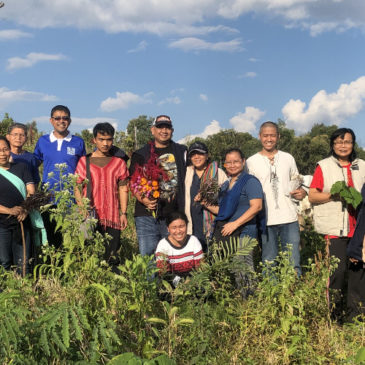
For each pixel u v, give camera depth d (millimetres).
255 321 3525
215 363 3129
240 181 4637
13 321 2568
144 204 4902
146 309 3201
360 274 4414
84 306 3027
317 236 6051
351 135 4598
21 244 4781
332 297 4387
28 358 2611
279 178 4883
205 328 3357
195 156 4805
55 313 2689
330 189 4621
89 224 3639
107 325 2885
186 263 4504
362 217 4344
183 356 3129
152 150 4988
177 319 3221
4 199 4660
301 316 3660
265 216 4793
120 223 5035
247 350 3404
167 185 4805
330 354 3449
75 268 3453
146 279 3223
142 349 3057
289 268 3836
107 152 5094
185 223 4453
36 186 5512
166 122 4930
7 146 4730
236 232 4582
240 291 4113
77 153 5477
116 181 5020
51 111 5383
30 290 3166
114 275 3271
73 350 2832
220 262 3928
